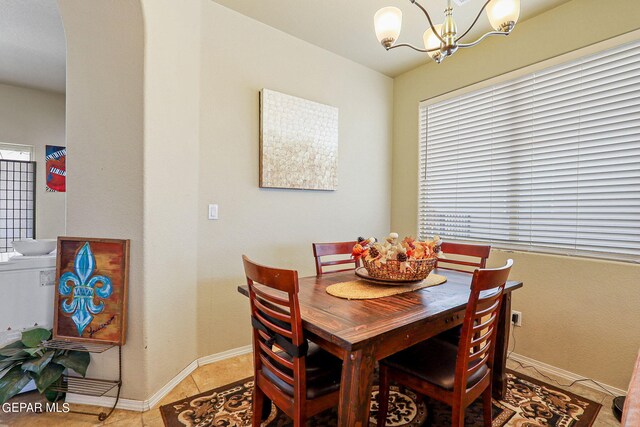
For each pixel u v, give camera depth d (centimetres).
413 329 129
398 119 345
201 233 224
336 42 277
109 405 178
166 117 191
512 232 254
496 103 262
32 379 176
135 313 178
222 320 236
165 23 188
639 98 191
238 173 241
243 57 241
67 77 183
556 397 192
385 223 347
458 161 292
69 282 181
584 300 211
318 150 282
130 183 178
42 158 405
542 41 231
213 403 182
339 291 161
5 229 379
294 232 274
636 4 190
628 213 197
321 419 171
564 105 223
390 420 169
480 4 221
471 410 180
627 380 193
